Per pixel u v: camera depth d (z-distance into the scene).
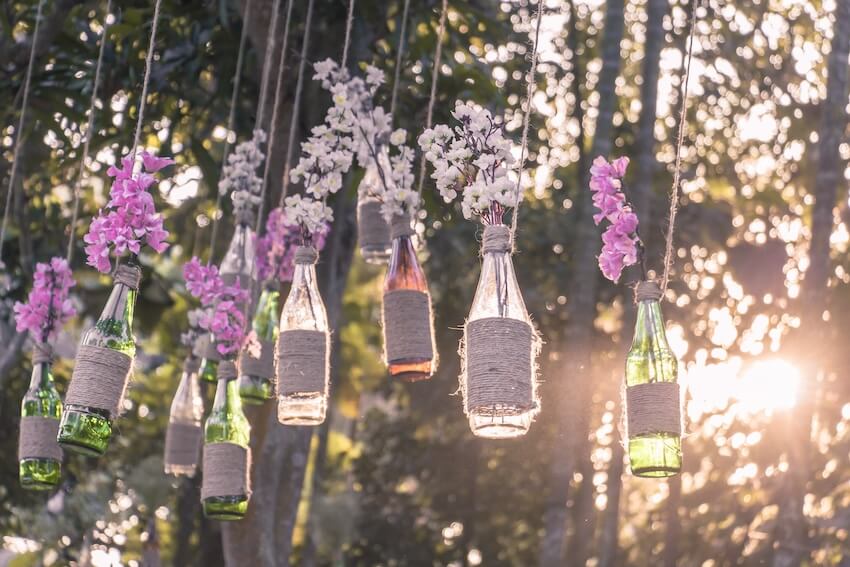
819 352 5.94
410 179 3.56
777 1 7.62
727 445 8.05
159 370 9.62
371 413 11.48
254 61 5.89
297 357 3.40
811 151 8.14
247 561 4.98
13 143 6.35
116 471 9.17
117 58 6.01
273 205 5.02
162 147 6.06
